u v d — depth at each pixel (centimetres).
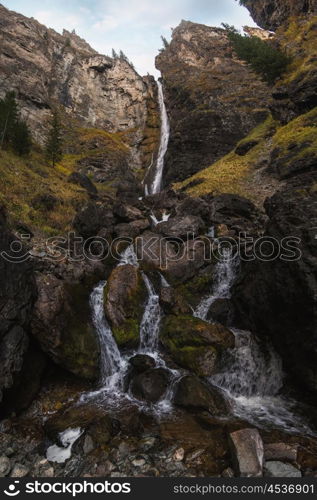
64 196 2417
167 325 1238
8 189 2006
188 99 5675
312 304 895
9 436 809
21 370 968
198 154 4491
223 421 883
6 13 6838
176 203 2678
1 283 904
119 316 1247
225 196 2253
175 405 955
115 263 1662
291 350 1011
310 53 4112
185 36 7825
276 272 1039
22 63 6212
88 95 7238
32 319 1035
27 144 3234
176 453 731
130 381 1072
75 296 1277
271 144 3356
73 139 5931
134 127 7181
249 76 5600
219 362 1076
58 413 935
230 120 4581
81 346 1101
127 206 2194
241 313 1277
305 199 1156
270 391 1054
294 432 833
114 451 742
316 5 5078
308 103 3281
